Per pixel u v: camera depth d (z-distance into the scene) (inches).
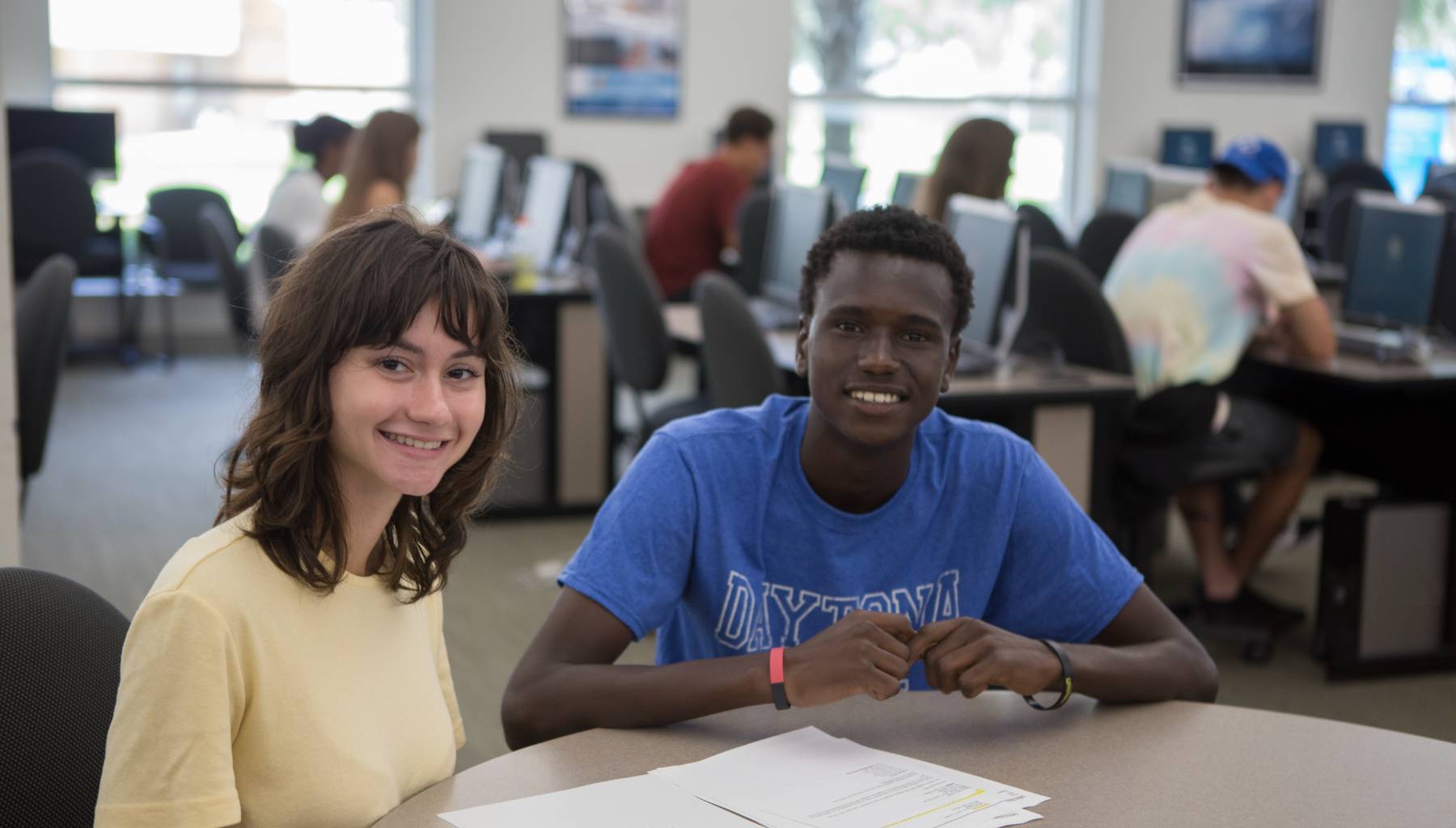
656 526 53.6
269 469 40.4
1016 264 122.6
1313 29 356.5
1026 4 344.5
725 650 55.0
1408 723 114.0
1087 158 349.1
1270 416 130.3
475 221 222.2
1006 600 57.6
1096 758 46.5
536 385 177.6
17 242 238.4
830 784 44.0
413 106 299.6
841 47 332.8
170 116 283.1
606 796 43.3
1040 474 57.3
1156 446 126.4
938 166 149.2
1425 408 131.8
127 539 157.2
